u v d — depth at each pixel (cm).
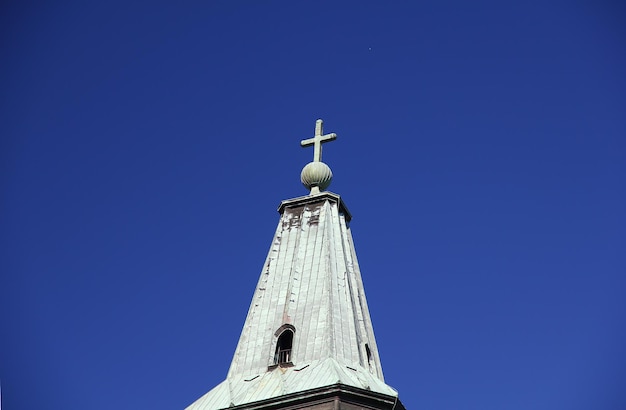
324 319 6512
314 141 7619
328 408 5953
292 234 7138
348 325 6569
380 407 6091
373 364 6581
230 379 6431
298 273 6856
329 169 7469
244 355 6531
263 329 6619
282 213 7312
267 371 6381
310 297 6675
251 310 6775
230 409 6122
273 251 7062
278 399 6050
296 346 6438
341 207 7369
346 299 6725
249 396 6175
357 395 6028
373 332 6831
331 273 6794
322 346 6369
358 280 7025
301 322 6550
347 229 7325
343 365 6284
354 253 7212
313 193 7369
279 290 6800
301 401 6019
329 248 6950
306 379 6147
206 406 6241
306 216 7212
